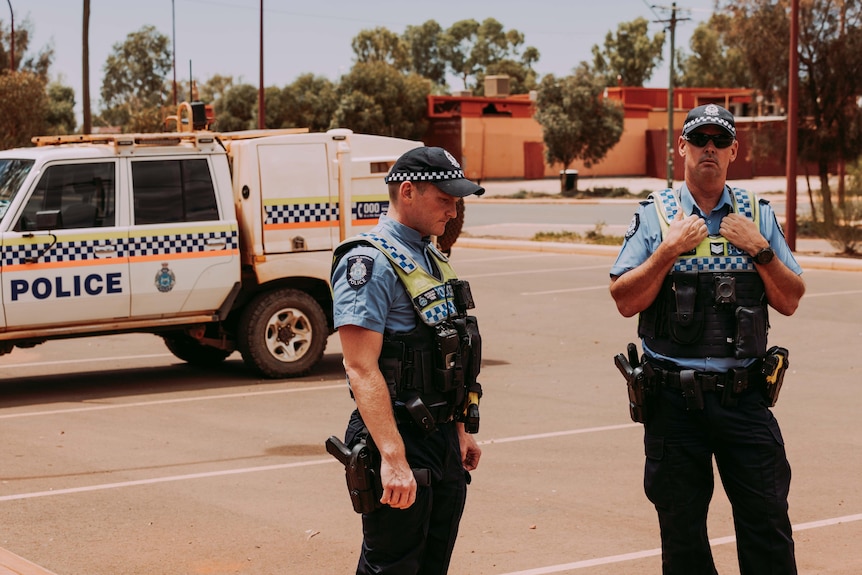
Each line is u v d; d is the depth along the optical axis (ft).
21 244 32.55
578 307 52.42
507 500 22.27
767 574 14.21
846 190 77.61
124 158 33.96
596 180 204.54
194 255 34.81
